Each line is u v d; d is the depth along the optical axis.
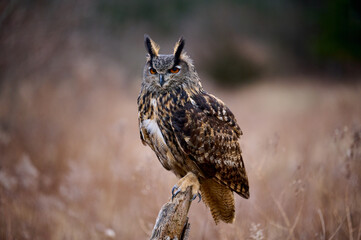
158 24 43.34
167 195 8.34
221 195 6.82
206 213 7.59
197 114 6.41
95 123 14.78
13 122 13.33
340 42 30.64
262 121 23.75
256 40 52.59
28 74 16.17
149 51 6.97
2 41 14.83
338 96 23.94
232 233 7.06
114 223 8.96
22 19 15.36
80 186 10.03
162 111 6.46
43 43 16.53
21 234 7.99
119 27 32.78
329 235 7.06
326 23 31.61
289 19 56.25
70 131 13.16
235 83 46.78
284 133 15.66
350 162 7.27
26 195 9.51
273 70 49.44
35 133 12.74
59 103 15.60
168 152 6.59
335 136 8.04
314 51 35.19
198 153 6.35
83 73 18.36
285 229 6.82
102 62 23.00
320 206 7.39
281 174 8.95
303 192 6.98
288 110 27.86
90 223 9.00
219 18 50.00
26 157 10.48
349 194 7.38
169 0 45.38
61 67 18.11
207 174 6.48
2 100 15.07
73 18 18.02
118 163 10.78
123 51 31.02
